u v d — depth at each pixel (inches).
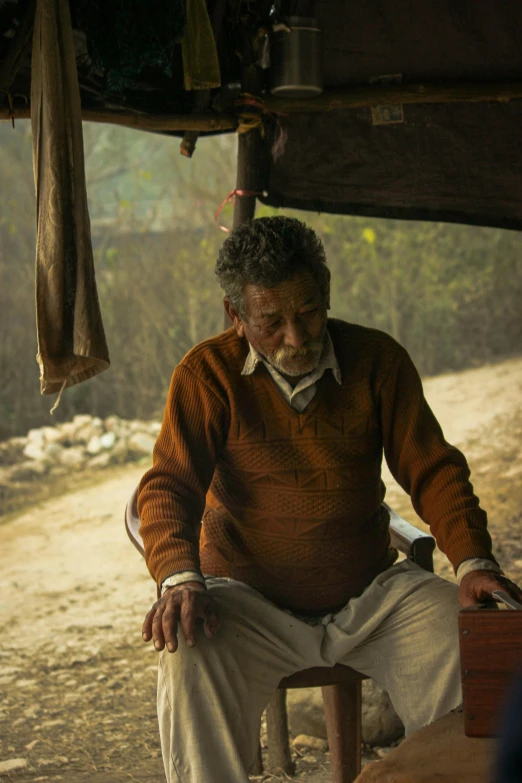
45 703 138.7
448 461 92.7
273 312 85.6
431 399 304.0
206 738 80.7
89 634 167.5
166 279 380.5
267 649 88.0
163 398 364.8
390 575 93.7
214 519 96.3
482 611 62.7
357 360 93.0
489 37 121.9
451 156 127.0
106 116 115.3
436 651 87.0
